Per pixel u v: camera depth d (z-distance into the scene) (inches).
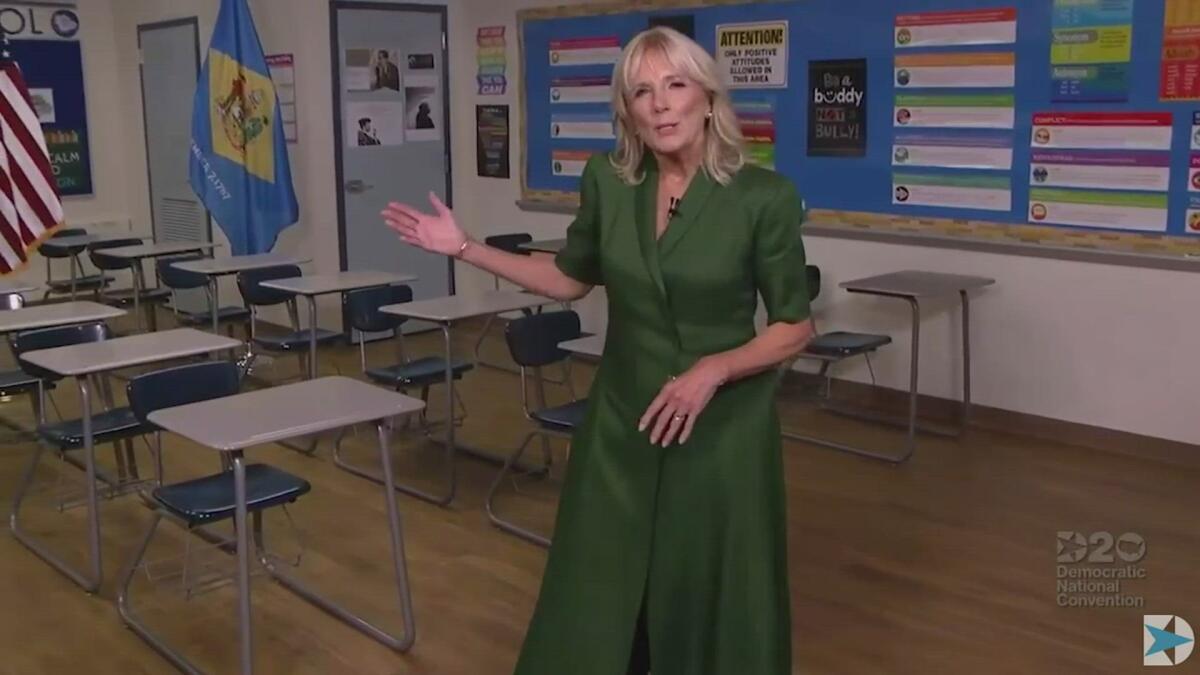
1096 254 184.1
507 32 276.8
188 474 182.5
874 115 207.9
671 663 79.2
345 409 114.9
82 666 120.0
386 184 285.4
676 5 235.9
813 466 181.6
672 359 75.2
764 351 73.2
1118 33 175.9
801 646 120.9
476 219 297.1
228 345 153.1
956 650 120.0
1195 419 177.6
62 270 343.9
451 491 166.2
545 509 164.6
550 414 153.3
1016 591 134.4
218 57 262.5
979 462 182.5
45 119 344.2
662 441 74.7
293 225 283.0
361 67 277.0
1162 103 173.0
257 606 134.0
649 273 73.9
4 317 173.5
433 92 289.1
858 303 217.3
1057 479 173.6
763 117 225.1
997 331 198.8
